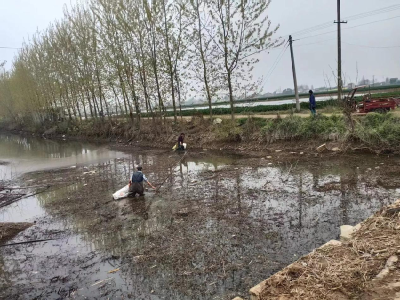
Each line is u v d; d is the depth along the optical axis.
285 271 4.03
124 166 17.30
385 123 13.27
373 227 4.98
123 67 25.44
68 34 32.00
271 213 7.86
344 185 9.45
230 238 6.63
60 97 39.66
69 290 5.36
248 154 16.84
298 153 15.12
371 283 3.48
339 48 17.92
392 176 9.80
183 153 19.70
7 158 24.72
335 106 17.70
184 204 9.30
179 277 5.34
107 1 24.86
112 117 34.78
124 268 5.89
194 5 19.64
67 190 12.84
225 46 19.08
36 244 7.49
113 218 8.73
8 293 5.48
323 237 6.25
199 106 44.50
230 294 4.70
